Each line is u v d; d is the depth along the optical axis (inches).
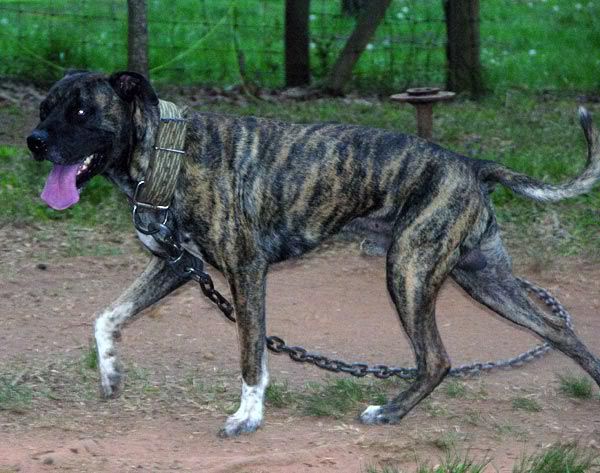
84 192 621.6
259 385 357.7
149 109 349.1
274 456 322.3
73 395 385.7
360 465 322.7
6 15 1027.9
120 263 545.6
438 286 362.6
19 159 661.9
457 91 905.5
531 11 1289.4
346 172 361.7
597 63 1008.2
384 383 410.0
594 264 557.6
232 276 356.2
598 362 373.7
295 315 487.2
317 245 370.3
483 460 329.7
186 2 1151.0
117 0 1103.6
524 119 808.3
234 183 354.0
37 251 555.2
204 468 314.0
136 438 344.8
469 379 419.2
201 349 443.5
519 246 574.9
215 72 946.1
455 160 363.9
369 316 490.6
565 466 315.9
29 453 322.7
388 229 369.7
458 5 895.1
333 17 1029.2
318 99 877.8
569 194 368.2
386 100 890.1
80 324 464.1
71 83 340.8
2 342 439.2
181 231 356.5
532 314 376.2
